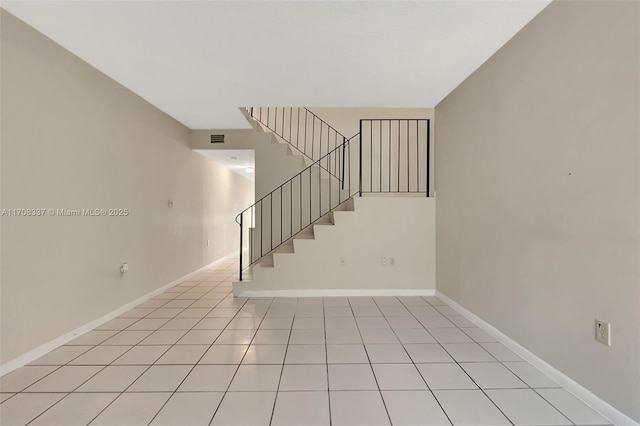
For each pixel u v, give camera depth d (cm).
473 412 175
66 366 227
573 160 190
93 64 281
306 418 171
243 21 217
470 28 229
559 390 196
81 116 278
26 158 228
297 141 571
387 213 418
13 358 220
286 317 333
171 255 453
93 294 297
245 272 558
